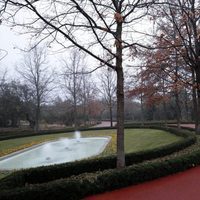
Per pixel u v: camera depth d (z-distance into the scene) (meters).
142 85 26.06
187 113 54.62
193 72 18.73
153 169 9.96
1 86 47.91
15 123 50.75
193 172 10.88
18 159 20.97
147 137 27.11
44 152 23.75
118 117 10.44
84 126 54.47
